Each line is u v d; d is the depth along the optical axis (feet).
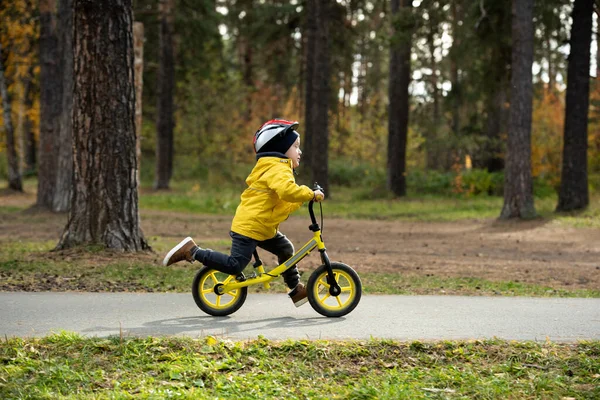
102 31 32.48
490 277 32.81
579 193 67.21
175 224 60.64
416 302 23.70
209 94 123.95
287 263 20.52
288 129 19.79
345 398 14.10
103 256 32.17
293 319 20.45
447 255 42.55
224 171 118.32
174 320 20.04
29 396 13.66
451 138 100.94
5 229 52.11
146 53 128.06
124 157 33.55
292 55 139.64
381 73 162.81
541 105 96.48
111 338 17.28
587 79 66.74
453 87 90.33
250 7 131.13
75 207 33.68
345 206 82.69
